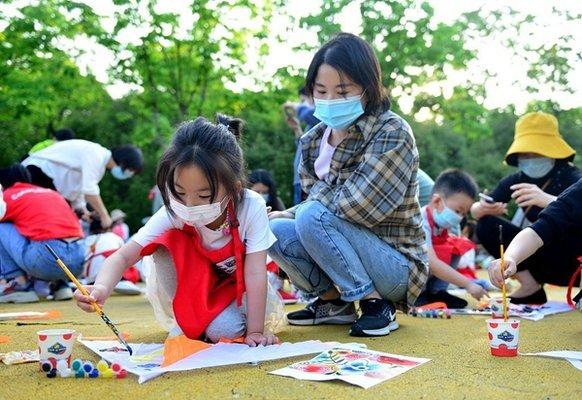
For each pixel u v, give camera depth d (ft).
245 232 8.16
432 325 9.66
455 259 12.87
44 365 6.57
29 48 32.32
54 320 10.58
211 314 7.85
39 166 16.29
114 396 5.79
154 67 33.45
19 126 39.58
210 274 8.11
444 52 35.78
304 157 10.06
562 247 11.54
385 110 9.33
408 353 7.48
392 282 9.09
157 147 38.11
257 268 8.05
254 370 6.59
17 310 12.50
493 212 12.59
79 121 41.24
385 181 8.80
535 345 8.00
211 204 7.43
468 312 10.98
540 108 45.88
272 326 8.71
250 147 39.78
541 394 5.71
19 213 14.19
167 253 8.21
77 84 34.17
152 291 8.80
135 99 34.99
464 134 43.86
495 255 12.87
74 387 6.09
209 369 6.66
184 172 7.23
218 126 7.77
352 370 6.45
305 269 9.52
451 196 12.53
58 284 14.64
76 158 16.49
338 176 9.39
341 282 8.99
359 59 8.91
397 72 35.88
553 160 12.55
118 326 9.94
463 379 6.21
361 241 9.01
